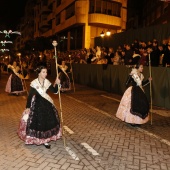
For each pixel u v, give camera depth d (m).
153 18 28.30
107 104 10.59
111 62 14.47
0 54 72.00
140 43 12.92
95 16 27.91
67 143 5.87
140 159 5.13
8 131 6.62
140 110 7.12
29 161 4.89
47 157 5.09
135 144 5.93
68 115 8.51
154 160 5.10
